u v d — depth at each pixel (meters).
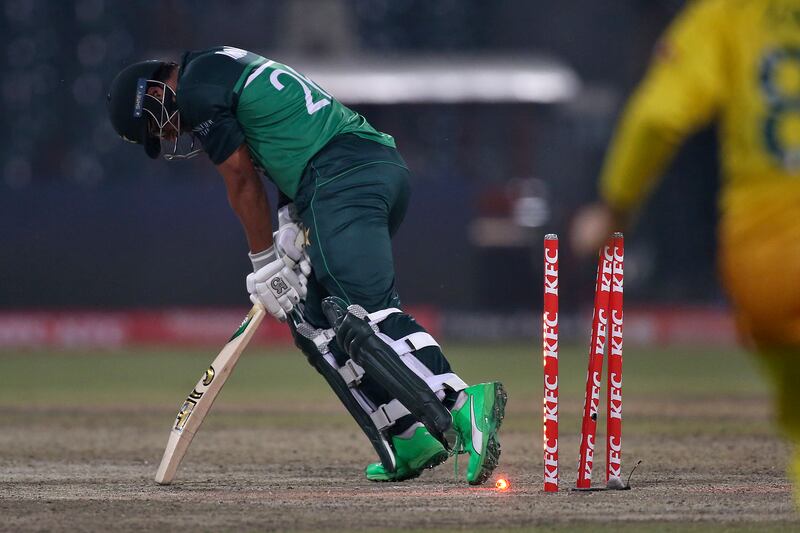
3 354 71.12
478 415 17.78
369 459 24.12
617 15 124.69
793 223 12.64
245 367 61.19
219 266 75.00
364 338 17.83
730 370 58.34
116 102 19.69
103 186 74.44
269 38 116.94
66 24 107.19
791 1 12.51
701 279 92.00
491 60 92.81
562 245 78.44
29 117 104.75
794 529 14.63
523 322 77.56
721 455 24.28
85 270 74.94
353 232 18.42
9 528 15.00
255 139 18.81
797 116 12.57
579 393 44.56
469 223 75.31
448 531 14.66
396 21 118.69
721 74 12.57
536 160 92.00
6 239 74.31
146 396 43.22
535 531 14.60
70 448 26.48
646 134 12.36
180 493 18.53
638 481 19.75
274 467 22.66
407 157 90.38
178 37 109.31
